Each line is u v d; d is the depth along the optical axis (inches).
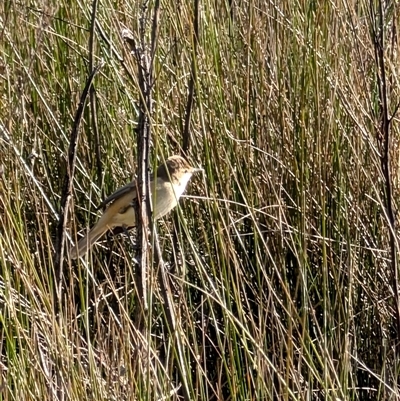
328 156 331.9
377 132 285.0
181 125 333.4
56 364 217.8
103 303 286.4
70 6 365.7
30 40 359.6
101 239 321.4
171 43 340.5
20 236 229.8
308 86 335.6
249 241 322.7
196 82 283.1
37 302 223.9
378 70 286.0
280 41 345.1
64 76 364.8
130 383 217.6
